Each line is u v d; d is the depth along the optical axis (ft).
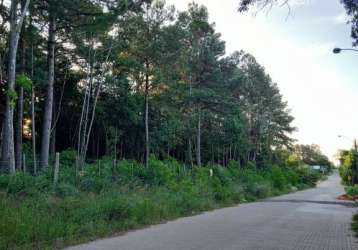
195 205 70.28
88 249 32.78
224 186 108.17
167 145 191.62
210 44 178.29
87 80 135.64
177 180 86.53
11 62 64.34
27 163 86.99
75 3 79.25
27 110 136.87
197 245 35.53
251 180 147.74
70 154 119.03
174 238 39.19
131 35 133.18
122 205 48.52
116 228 43.60
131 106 167.84
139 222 48.83
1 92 95.40
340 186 282.77
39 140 159.63
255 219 58.65
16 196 44.19
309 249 35.09
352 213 72.79
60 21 88.74
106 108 164.86
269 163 262.88
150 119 176.14
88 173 67.26
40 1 82.53
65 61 141.18
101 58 135.13
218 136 218.38
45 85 109.19
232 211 72.13
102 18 79.36
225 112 191.11
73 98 162.61
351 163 248.32
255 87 255.50
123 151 182.60
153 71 142.51
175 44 141.38
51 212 41.19
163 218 55.62
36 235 33.99
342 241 40.14
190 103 181.78
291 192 183.21
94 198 50.96
